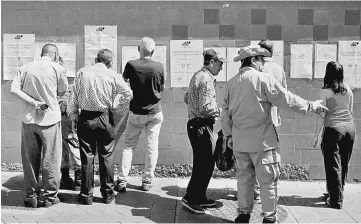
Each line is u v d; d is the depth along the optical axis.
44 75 6.10
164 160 7.38
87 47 7.32
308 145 7.31
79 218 5.85
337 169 6.21
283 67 7.24
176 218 5.92
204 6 7.21
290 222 5.81
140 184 7.15
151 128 6.79
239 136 5.50
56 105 6.22
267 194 5.45
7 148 7.50
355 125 7.27
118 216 5.94
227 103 5.65
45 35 7.34
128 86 6.55
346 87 6.21
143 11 7.26
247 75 5.42
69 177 6.97
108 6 7.28
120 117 7.38
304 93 7.27
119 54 7.31
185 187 7.04
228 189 6.96
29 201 6.18
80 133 6.29
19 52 7.37
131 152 6.84
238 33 7.22
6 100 7.45
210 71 6.08
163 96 7.32
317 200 6.57
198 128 6.05
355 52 7.20
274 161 5.43
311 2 7.18
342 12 7.18
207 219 5.90
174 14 7.24
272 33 7.21
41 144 6.31
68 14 7.30
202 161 6.05
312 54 7.22
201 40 7.24
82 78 6.23
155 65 6.61
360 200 6.59
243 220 5.67
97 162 7.48
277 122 6.25
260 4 7.19
